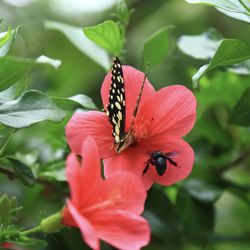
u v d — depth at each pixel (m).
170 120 0.83
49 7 1.33
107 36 0.93
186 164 0.82
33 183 0.85
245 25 1.31
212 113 1.06
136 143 0.83
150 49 0.97
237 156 1.04
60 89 1.18
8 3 1.29
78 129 0.81
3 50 0.82
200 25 1.33
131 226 0.76
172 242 0.97
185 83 1.18
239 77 1.01
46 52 1.25
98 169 0.76
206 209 1.00
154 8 1.36
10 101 0.81
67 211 0.77
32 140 1.03
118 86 0.80
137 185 0.77
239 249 1.15
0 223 0.80
